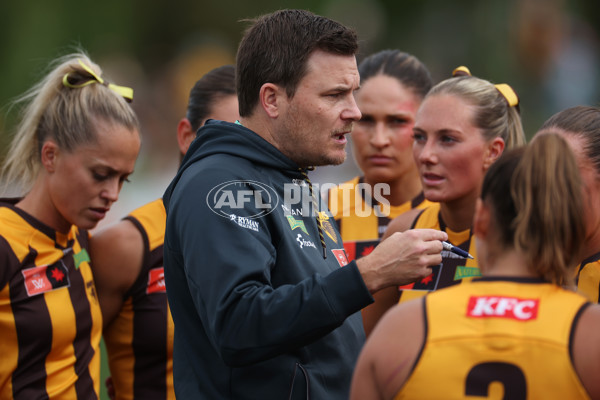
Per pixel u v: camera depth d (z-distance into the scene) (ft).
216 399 30.14
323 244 32.78
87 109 36.52
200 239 28.76
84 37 203.62
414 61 48.08
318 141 31.19
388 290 38.96
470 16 211.20
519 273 24.26
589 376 22.38
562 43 186.39
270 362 29.63
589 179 33.12
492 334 23.20
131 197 136.46
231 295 27.63
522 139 38.83
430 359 23.47
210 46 224.94
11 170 38.22
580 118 34.37
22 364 35.68
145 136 164.14
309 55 30.63
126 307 41.06
